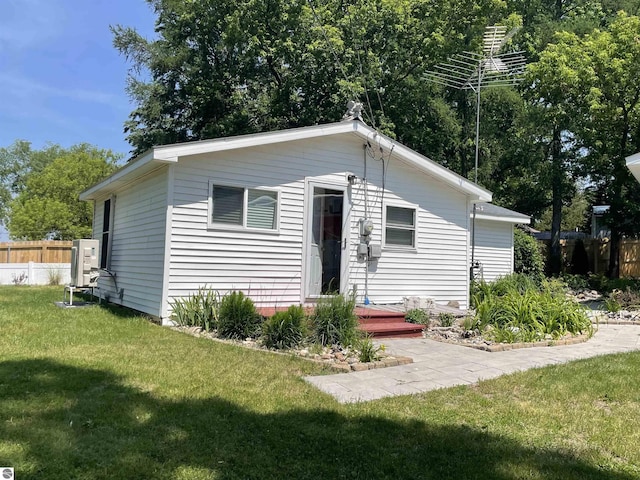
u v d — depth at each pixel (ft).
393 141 32.17
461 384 16.21
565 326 26.71
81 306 31.78
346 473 9.60
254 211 28.09
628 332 29.07
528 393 15.20
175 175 25.76
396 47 66.74
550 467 10.07
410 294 33.81
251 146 27.45
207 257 26.55
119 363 16.83
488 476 9.62
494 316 26.89
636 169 28.99
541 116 66.08
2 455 9.59
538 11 78.64
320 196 30.45
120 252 33.91
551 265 69.15
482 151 76.48
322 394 14.56
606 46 57.00
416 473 9.69
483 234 49.52
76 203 94.73
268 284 28.35
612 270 62.13
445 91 76.54
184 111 75.05
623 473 9.91
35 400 12.79
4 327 22.67
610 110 56.75
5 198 156.76
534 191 77.36
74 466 9.34
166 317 25.34
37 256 57.72
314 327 21.61
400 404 13.84
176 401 13.20
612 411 13.67
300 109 66.85
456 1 66.39
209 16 64.23
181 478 9.09
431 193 35.09
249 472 9.43
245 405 13.16
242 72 67.77
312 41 60.13
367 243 31.76
